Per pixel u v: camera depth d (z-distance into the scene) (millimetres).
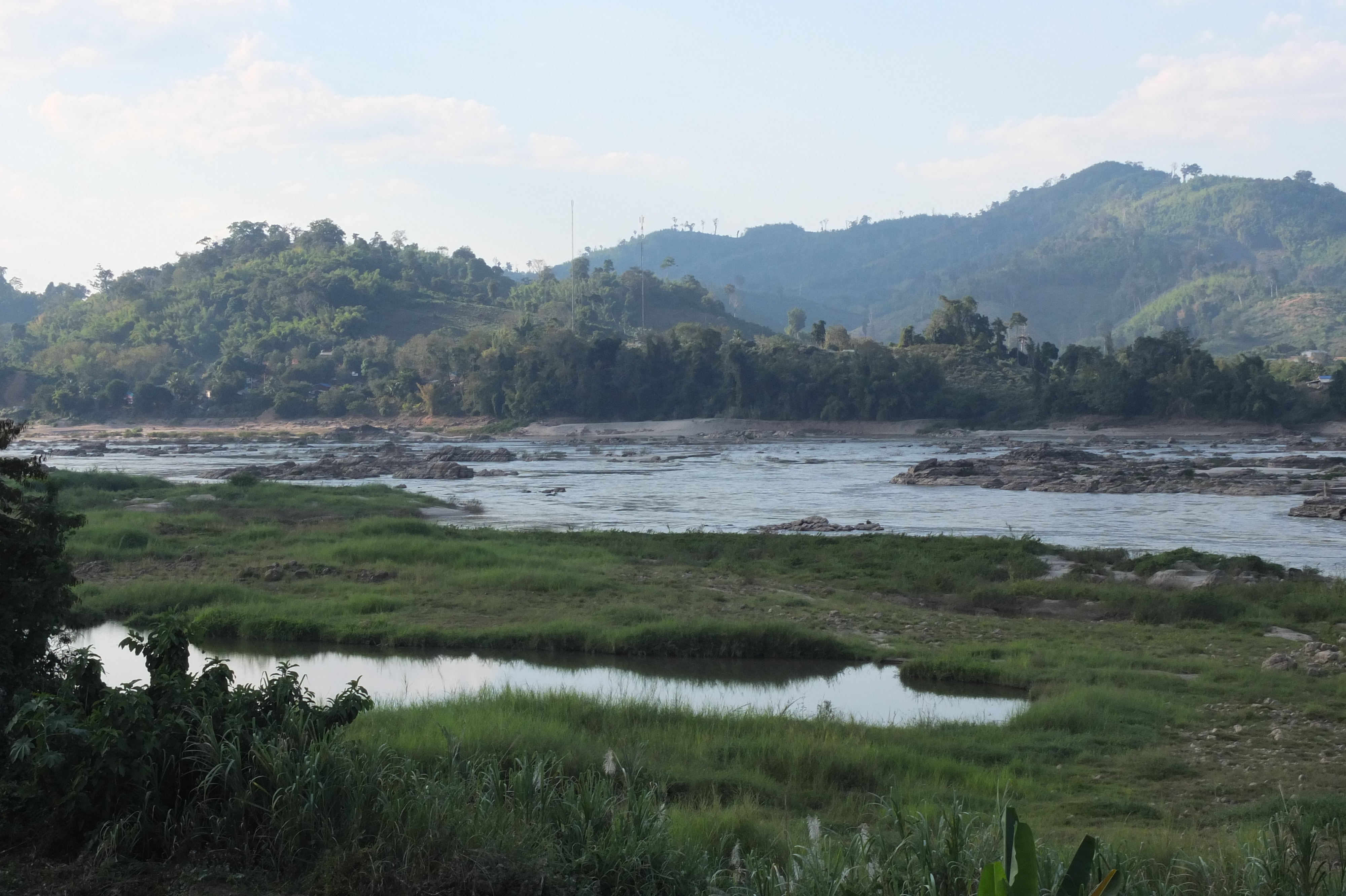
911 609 30906
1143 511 64062
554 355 178125
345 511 53031
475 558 36500
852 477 91938
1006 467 88250
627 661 25406
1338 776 15844
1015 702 21703
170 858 9883
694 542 42312
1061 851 11117
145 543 38719
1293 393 149250
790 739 16422
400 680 23047
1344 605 29312
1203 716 19375
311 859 9961
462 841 9945
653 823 11016
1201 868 10336
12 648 11930
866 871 9828
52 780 10039
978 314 197500
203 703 11336
